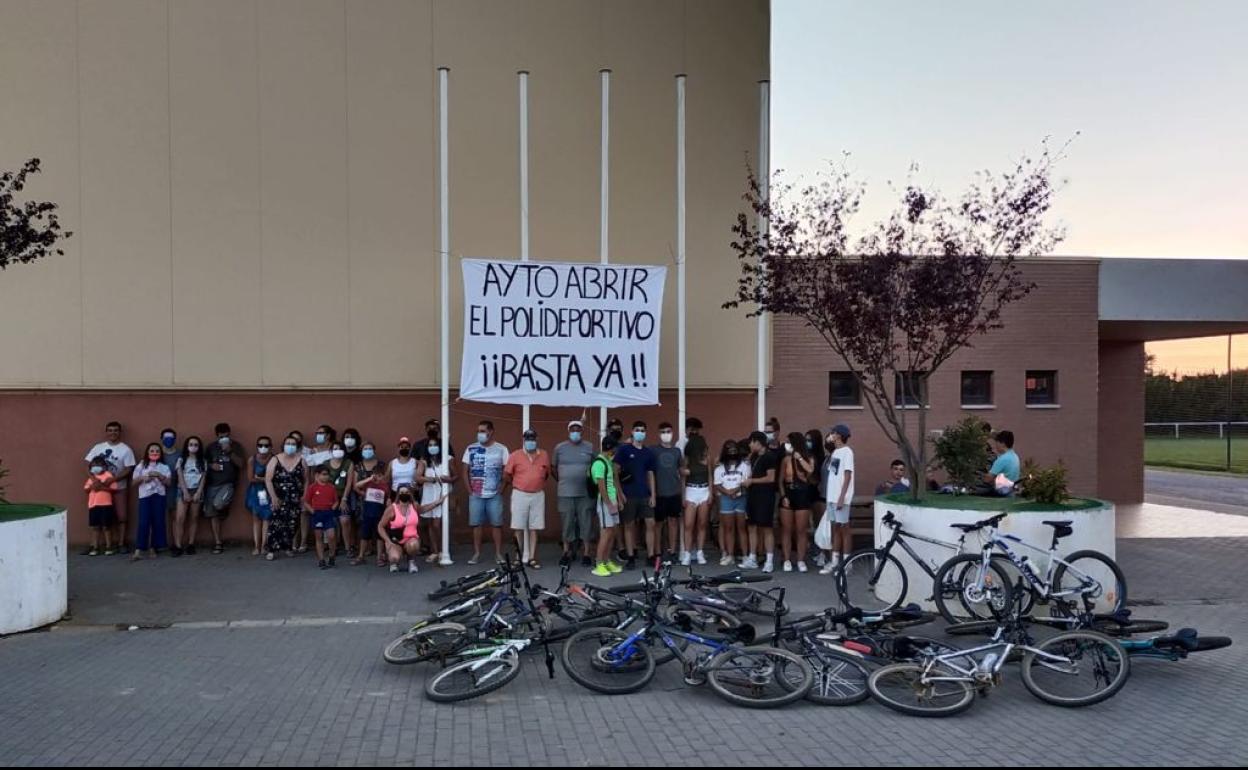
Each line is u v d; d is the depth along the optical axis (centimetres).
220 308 1310
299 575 1098
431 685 651
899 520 952
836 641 684
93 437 1297
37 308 1288
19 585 842
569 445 1155
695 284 1384
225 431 1259
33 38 1289
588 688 674
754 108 1397
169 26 1307
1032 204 995
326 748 552
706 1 1390
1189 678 704
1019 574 825
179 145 1306
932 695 629
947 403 1453
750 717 617
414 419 1341
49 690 669
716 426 1390
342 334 1327
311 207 1324
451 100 1345
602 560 1111
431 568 1141
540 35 1362
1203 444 4241
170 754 541
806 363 1414
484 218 1348
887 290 982
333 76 1328
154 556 1216
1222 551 1266
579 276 1256
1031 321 1480
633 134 1374
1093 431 1490
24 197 1285
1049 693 652
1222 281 1545
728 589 848
